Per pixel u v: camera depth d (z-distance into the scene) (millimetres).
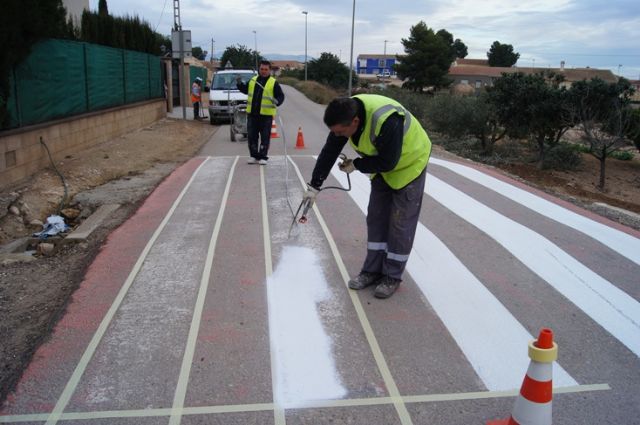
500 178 9438
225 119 19969
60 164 9688
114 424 3047
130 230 6234
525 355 3787
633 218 7480
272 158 11016
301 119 23125
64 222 7094
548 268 5324
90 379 3438
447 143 20859
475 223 6664
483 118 19047
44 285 4871
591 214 7328
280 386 3393
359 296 4590
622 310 4496
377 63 136750
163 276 4941
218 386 3381
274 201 7441
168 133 15961
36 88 9141
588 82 17828
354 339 3938
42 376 3465
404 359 3703
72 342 3852
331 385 3412
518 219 6910
